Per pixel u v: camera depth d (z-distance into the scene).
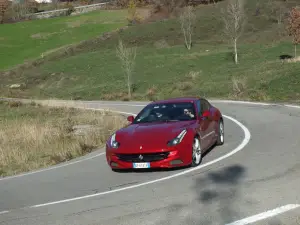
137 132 8.88
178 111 9.74
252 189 6.71
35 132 16.30
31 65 69.00
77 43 79.69
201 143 9.27
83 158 11.74
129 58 51.47
